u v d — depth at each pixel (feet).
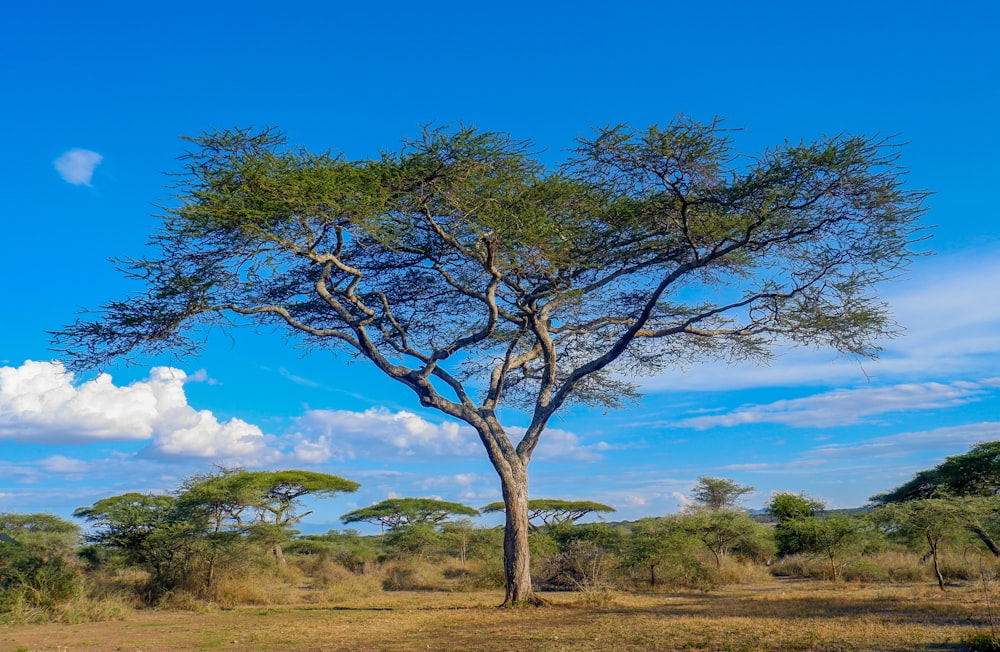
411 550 124.77
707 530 89.61
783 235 53.01
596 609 52.13
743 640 33.42
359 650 35.55
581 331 65.31
